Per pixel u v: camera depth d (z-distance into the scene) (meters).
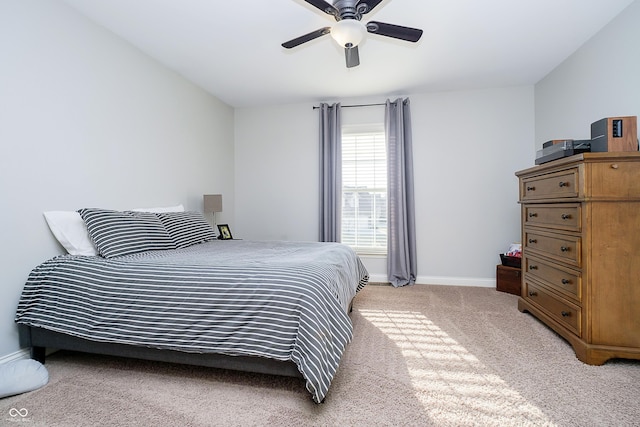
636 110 2.13
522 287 2.71
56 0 2.04
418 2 2.13
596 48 2.53
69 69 2.12
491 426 1.28
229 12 2.23
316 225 4.18
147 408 1.41
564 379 1.63
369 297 3.22
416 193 3.88
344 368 1.75
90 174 2.28
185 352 1.57
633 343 1.73
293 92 3.83
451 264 3.80
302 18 2.32
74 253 2.00
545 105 3.34
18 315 1.77
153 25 2.39
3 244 1.75
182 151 3.32
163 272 1.66
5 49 1.75
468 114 3.74
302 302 1.43
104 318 1.64
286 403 1.44
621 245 1.74
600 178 1.75
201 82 3.51
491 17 2.31
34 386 1.55
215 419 1.33
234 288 1.52
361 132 4.08
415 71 3.24
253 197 4.35
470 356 1.89
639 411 1.37
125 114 2.59
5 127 1.75
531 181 2.49
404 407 1.40
